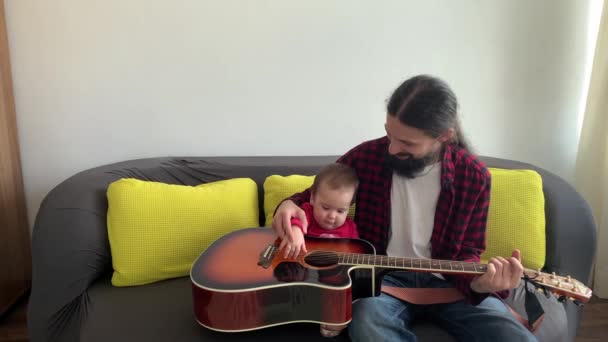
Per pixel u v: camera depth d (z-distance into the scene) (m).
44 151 1.80
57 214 1.38
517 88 1.97
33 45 1.69
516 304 1.29
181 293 1.34
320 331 1.14
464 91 1.94
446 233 1.24
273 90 1.85
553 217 1.53
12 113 1.72
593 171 1.94
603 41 1.84
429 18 1.85
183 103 1.82
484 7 1.87
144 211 1.42
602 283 2.00
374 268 1.14
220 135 1.87
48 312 1.31
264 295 1.06
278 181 1.60
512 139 2.03
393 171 1.27
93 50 1.72
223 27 1.76
